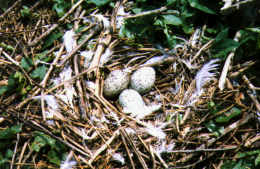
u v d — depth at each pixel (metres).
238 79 0.93
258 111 0.89
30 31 0.96
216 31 0.95
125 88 0.94
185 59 0.94
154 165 0.86
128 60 0.95
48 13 0.99
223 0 0.92
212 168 0.87
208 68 0.93
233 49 0.93
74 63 0.92
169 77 0.95
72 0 0.98
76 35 0.94
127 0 0.97
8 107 0.87
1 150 0.85
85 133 0.88
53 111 0.88
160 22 0.94
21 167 0.84
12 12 0.98
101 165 0.86
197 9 0.95
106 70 0.94
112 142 0.88
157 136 0.88
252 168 0.86
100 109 0.90
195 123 0.89
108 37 0.94
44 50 0.95
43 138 0.85
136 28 0.95
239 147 0.87
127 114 0.91
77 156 0.86
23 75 0.90
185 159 0.87
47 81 0.91
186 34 0.96
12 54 0.93
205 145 0.88
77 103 0.90
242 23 0.94
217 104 0.90
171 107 0.92
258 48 0.92
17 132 0.85
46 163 0.85
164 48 0.95
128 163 0.87
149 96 0.95
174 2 0.94
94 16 0.96
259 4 0.92
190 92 0.92
